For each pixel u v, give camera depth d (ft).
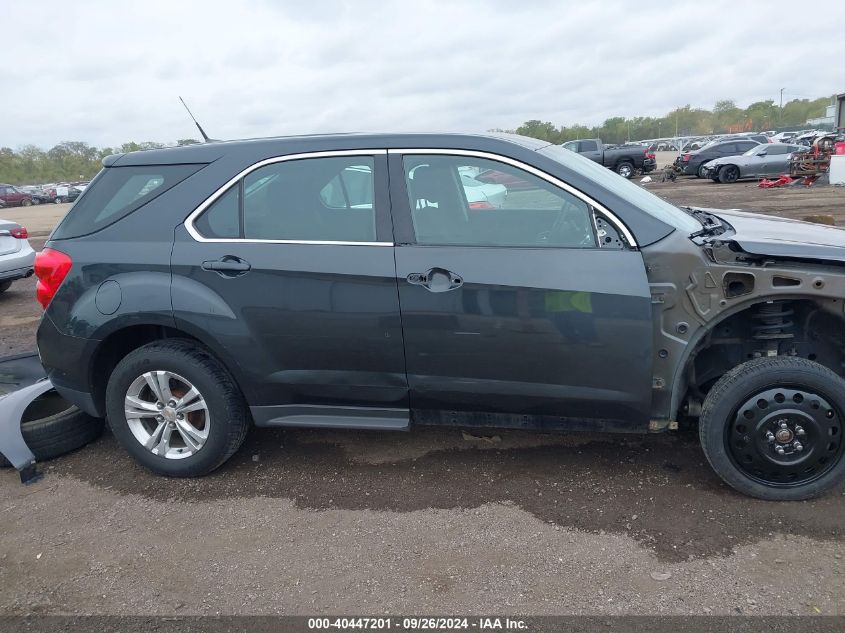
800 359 9.78
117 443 13.55
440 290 10.05
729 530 9.53
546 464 11.72
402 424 10.95
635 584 8.54
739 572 8.64
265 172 10.95
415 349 10.37
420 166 10.56
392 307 10.26
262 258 10.64
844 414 9.69
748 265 9.76
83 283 11.26
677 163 98.53
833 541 9.18
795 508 10.01
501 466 11.73
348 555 9.46
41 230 72.43
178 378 11.27
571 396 10.16
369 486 11.30
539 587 8.58
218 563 9.44
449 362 10.33
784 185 72.38
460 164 10.48
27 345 21.97
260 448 12.91
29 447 12.47
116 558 9.68
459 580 8.80
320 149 10.80
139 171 11.48
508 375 10.22
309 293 10.50
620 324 9.68
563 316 9.78
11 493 11.73
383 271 10.25
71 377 11.76
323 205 10.73
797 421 9.78
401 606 8.38
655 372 10.13
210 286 10.80
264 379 11.02
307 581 8.95
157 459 11.73
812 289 9.58
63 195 165.58
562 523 9.94
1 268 28.58
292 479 11.68
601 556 9.14
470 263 10.02
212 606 8.56
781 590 8.26
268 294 10.62
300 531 10.11
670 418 10.28
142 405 11.60
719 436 10.03
